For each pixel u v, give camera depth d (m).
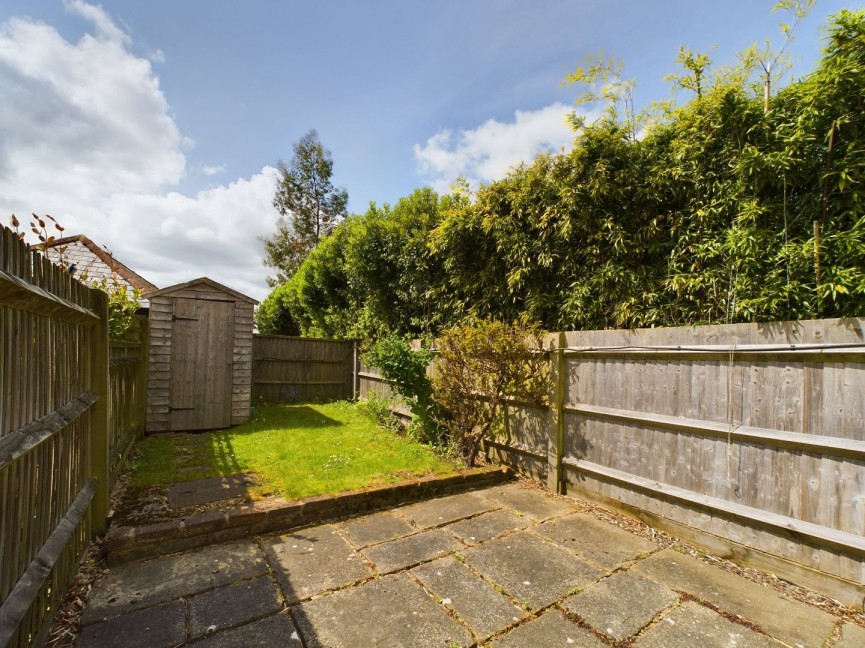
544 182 4.64
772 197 3.03
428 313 6.77
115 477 3.68
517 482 4.34
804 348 2.46
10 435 1.50
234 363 6.55
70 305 2.12
